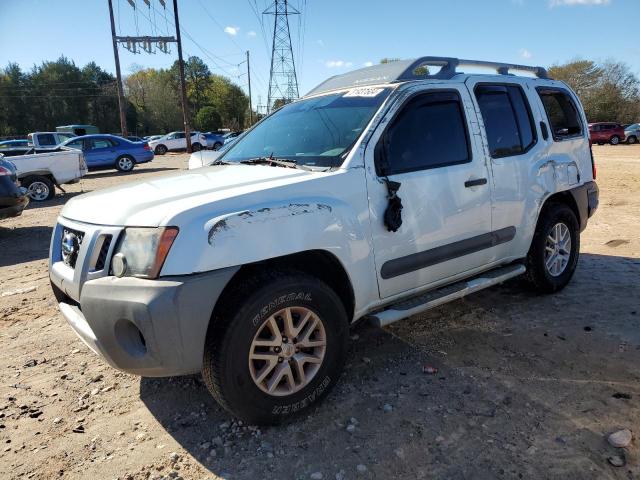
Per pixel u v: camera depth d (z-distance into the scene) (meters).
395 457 2.50
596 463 2.40
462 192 3.56
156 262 2.38
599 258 5.79
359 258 2.99
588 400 2.91
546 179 4.28
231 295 2.56
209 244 2.43
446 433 2.67
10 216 8.01
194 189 2.81
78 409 3.05
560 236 4.60
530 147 4.21
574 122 4.87
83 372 3.50
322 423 2.80
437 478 2.35
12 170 8.16
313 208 2.77
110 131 80.50
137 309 2.35
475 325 4.03
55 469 2.52
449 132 3.58
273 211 2.63
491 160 3.81
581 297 4.55
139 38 29.81
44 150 14.36
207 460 2.54
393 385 3.16
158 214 2.47
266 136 3.90
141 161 20.64
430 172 3.37
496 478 2.33
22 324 4.40
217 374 2.52
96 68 87.56
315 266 3.04
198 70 93.12
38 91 77.19
